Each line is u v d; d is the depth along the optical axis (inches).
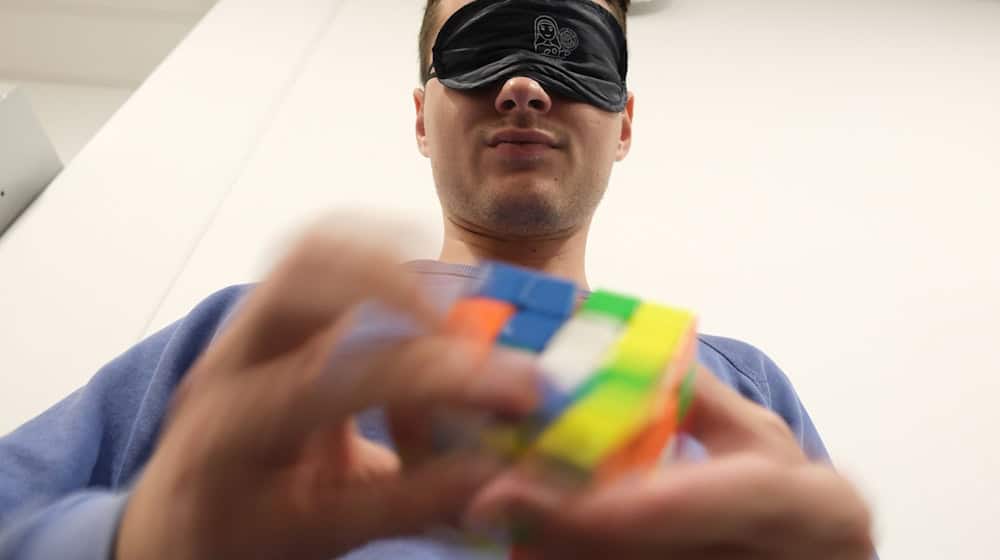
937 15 67.7
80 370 34.7
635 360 11.3
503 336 11.8
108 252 41.0
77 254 40.7
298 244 9.6
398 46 60.1
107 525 10.7
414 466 9.6
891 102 56.3
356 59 58.2
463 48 33.7
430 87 35.6
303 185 46.3
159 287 39.3
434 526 9.5
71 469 24.4
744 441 12.5
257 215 43.9
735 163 50.1
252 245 41.9
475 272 28.8
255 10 64.2
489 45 33.4
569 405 10.0
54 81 80.7
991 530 31.8
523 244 34.3
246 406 8.9
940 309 40.9
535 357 11.4
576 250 35.6
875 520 10.9
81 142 73.4
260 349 9.3
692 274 42.3
